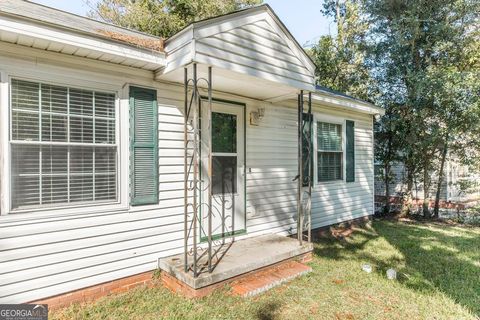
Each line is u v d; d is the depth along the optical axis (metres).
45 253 2.86
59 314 2.82
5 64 2.66
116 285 3.30
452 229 7.11
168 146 3.75
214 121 4.36
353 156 7.12
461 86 7.02
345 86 11.27
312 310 2.98
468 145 7.75
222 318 2.78
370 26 10.00
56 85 2.96
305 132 5.89
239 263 3.49
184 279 3.14
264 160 5.09
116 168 3.33
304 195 5.83
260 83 3.91
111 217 3.27
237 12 3.32
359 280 3.74
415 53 8.46
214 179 4.35
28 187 2.80
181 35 3.13
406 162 8.73
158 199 3.64
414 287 3.56
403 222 8.04
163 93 3.71
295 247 4.18
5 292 2.66
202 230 4.12
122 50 3.05
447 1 7.77
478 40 7.79
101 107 3.24
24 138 2.78
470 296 3.34
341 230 6.71
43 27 2.58
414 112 7.96
